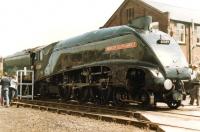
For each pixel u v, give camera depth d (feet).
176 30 120.98
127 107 51.75
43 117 43.37
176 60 48.83
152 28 50.93
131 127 34.58
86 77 59.57
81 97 61.67
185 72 49.01
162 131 31.17
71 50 65.16
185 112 46.32
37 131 33.04
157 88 46.44
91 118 41.70
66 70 65.62
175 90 48.08
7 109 55.06
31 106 56.80
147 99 48.47
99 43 57.31
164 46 49.24
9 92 65.00
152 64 47.32
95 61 57.57
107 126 35.50
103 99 55.36
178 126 33.47
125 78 49.57
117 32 53.72
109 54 54.44
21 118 42.78
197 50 127.95
